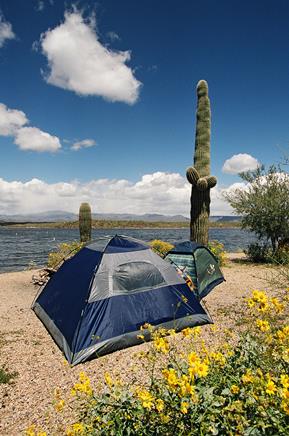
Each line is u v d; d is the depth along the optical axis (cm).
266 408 179
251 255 1534
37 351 496
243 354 251
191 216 1259
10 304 781
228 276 1098
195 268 823
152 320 530
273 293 773
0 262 1831
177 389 183
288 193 1366
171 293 576
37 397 364
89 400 234
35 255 2208
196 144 1280
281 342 244
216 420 186
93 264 569
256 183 1472
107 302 516
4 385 393
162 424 187
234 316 620
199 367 189
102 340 478
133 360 449
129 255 588
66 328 514
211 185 1216
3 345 521
